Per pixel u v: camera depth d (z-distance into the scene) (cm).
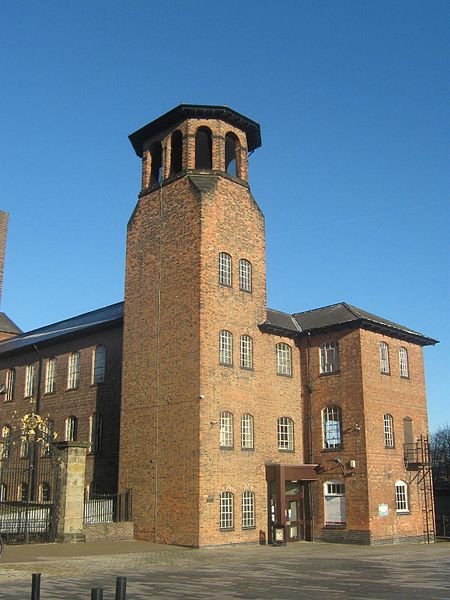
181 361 2644
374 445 2827
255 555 2166
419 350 3275
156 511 2558
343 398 2911
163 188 2952
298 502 2928
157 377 2725
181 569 1712
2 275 2275
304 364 3095
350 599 1191
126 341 2912
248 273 2920
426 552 2334
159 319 2789
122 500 2695
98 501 2698
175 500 2506
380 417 2902
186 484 2484
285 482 2838
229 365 2703
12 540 2230
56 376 3791
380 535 2723
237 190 2948
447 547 2625
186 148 2920
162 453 2611
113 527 2542
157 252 2888
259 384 2847
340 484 2842
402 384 3091
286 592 1284
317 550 2416
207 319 2638
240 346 2794
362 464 2772
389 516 2795
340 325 2959
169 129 3038
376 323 2959
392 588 1345
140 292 2916
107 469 3234
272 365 2955
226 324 2730
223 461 2569
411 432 3062
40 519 2377
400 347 3159
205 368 2577
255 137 3133
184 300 2703
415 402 3142
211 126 2961
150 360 2778
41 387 3869
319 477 2911
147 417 2716
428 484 3061
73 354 3712
